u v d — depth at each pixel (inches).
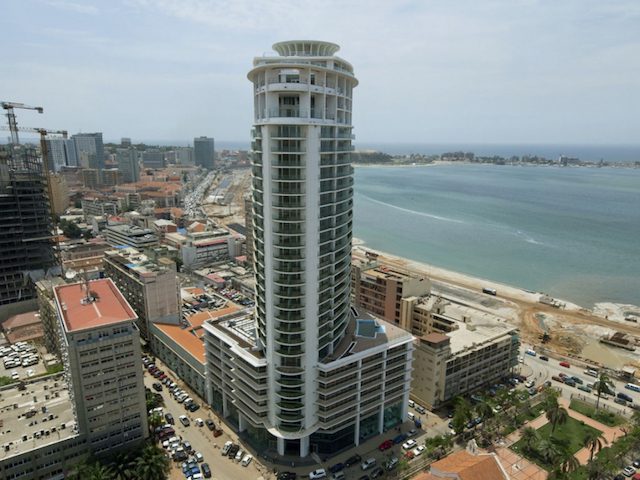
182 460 4202.8
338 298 4394.7
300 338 3983.8
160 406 5073.8
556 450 4156.0
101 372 4015.8
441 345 4950.8
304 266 3858.3
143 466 3727.9
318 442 4291.3
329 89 3742.6
